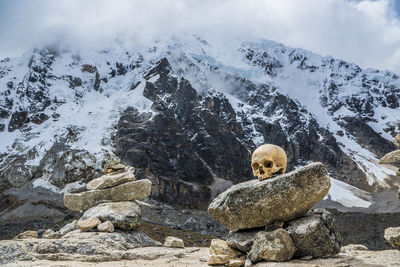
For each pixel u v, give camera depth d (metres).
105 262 14.86
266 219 13.77
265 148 14.86
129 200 20.00
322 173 13.49
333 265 11.63
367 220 69.00
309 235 12.92
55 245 15.93
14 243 15.87
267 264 12.35
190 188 96.75
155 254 16.03
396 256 12.48
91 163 96.38
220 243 14.35
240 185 14.46
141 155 99.44
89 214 19.00
